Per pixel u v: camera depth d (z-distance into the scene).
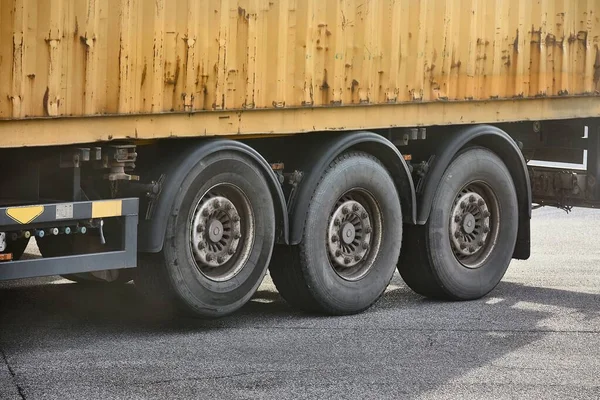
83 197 13.70
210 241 14.82
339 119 15.81
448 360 13.71
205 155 14.39
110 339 14.22
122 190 14.24
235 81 14.56
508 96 17.89
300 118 15.36
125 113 13.51
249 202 15.06
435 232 17.17
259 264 15.23
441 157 17.09
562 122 19.75
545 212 27.95
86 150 13.41
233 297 14.99
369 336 14.84
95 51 13.17
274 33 14.94
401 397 12.12
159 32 13.76
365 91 16.02
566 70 18.70
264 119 14.99
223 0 14.37
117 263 13.81
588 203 19.48
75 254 14.23
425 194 16.98
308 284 15.72
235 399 11.88
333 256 16.08
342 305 16.06
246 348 13.98
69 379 12.41
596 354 14.24
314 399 11.95
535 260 21.33
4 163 13.53
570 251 22.42
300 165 15.72
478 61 17.41
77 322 15.12
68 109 13.00
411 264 17.36
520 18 17.94
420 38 16.61
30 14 12.60
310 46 15.33
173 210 14.20
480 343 14.62
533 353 14.19
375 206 16.47
